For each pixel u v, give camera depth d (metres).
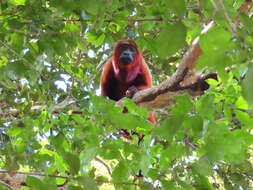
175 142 3.99
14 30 4.44
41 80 5.49
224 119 4.38
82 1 3.18
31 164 4.12
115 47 9.27
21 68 4.41
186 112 3.71
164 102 6.41
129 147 4.24
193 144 4.36
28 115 5.42
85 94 5.42
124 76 9.20
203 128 3.68
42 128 4.90
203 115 3.73
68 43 4.80
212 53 2.64
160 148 4.42
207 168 3.82
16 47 4.57
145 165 4.11
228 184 6.31
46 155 4.15
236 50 2.73
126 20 5.00
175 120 3.59
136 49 9.14
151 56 10.41
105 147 4.25
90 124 4.67
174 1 2.46
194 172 4.05
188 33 4.49
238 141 3.65
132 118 4.23
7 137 5.36
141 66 9.35
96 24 4.71
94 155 4.19
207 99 3.78
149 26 4.73
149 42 5.36
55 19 4.79
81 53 8.02
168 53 2.60
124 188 4.26
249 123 3.90
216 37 2.64
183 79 5.87
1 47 4.75
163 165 4.12
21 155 4.17
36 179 3.59
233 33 2.69
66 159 3.80
